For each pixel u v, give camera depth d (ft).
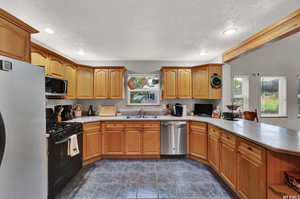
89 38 8.23
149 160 10.34
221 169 7.73
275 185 4.64
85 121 9.55
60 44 9.12
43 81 4.47
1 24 4.29
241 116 11.47
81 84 11.30
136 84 13.25
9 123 3.39
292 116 13.94
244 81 14.03
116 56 11.78
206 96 11.35
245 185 5.76
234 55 9.56
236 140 6.37
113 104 13.07
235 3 5.24
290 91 13.94
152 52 10.77
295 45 13.91
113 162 10.00
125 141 10.67
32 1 5.08
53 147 6.35
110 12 5.75
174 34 7.76
